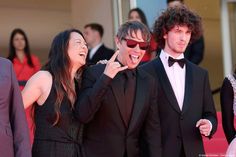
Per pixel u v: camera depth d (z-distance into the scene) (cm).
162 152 739
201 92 759
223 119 784
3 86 633
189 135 743
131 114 694
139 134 719
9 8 1454
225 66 1548
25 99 678
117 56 708
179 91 758
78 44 696
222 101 782
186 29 758
